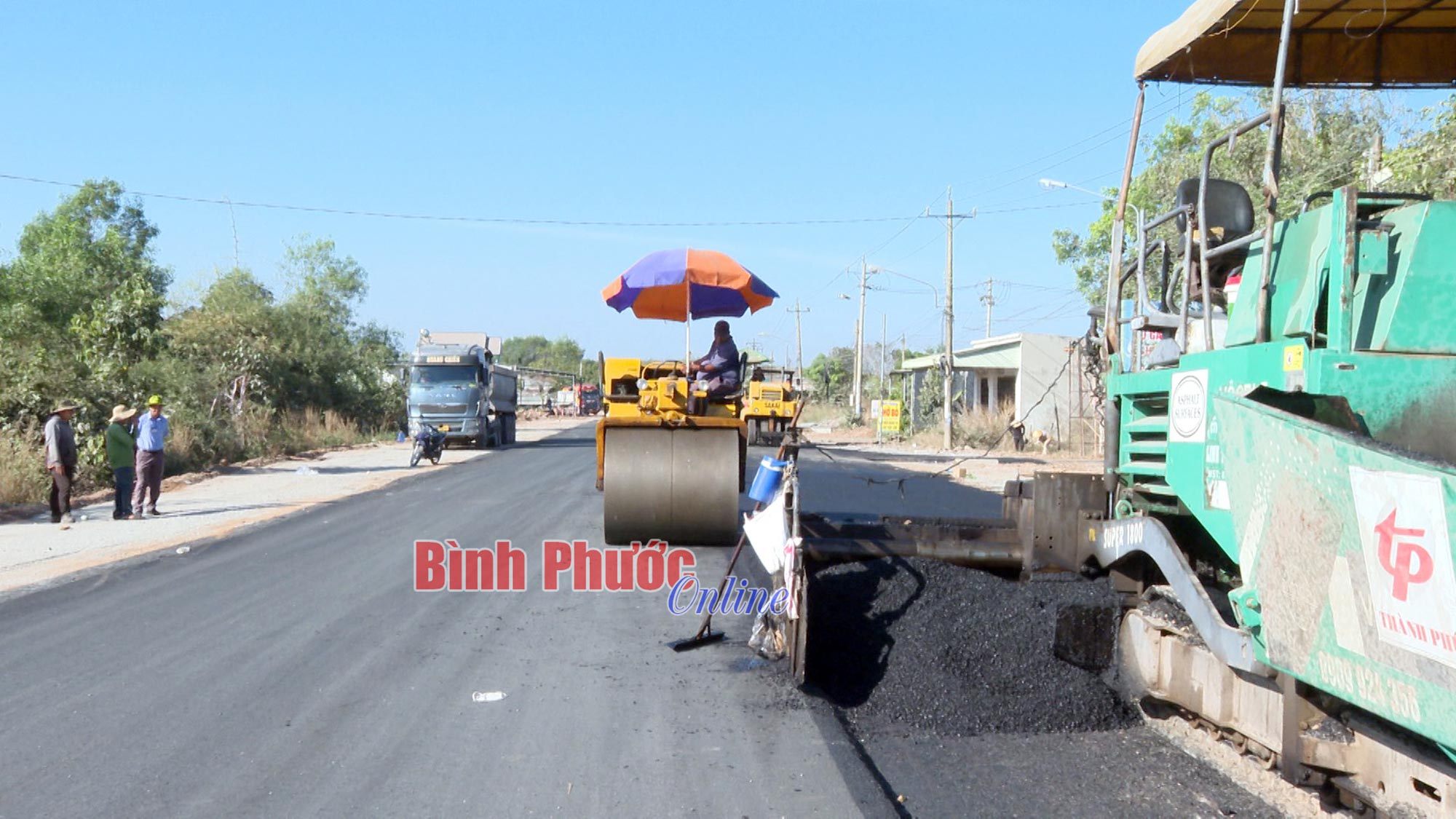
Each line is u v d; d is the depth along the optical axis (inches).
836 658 250.2
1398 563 124.8
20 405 777.6
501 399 1494.8
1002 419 1366.9
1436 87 223.1
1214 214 203.0
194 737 214.8
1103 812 177.3
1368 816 155.8
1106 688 228.2
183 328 1379.2
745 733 217.0
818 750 206.8
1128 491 223.6
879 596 260.2
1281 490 148.5
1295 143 659.4
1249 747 182.2
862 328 1993.1
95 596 361.7
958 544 265.9
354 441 1466.5
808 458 1097.4
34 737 214.2
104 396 841.5
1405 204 162.7
